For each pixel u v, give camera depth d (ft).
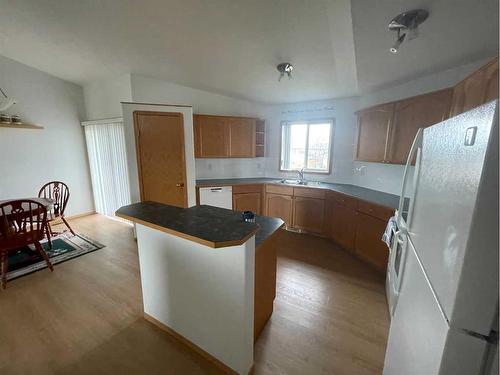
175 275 5.45
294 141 14.82
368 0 4.22
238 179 15.06
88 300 7.30
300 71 9.55
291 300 7.33
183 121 11.47
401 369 3.28
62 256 10.06
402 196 5.30
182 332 5.72
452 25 4.85
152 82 12.14
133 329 6.17
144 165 11.03
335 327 6.27
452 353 2.04
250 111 14.84
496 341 1.86
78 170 15.16
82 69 12.11
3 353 5.46
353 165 12.73
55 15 7.84
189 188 12.12
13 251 10.00
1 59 11.53
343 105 12.69
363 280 8.42
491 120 1.67
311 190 12.23
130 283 8.21
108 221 14.73
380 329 6.22
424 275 2.84
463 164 2.08
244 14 6.49
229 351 4.94
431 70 7.79
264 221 6.39
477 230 1.82
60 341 5.78
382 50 6.23
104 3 6.95
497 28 4.92
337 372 5.08
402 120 8.25
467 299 1.92
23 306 7.01
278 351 5.55
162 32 7.98
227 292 4.66
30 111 12.73
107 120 13.33
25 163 12.78
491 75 4.43
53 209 11.25
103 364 5.22
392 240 5.92
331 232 11.80
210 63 9.89
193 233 4.25
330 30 6.57
